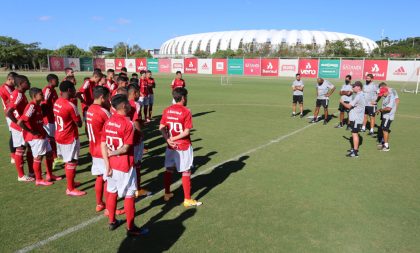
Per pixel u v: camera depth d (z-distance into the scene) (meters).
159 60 51.44
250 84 32.50
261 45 77.31
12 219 4.84
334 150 8.88
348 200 5.58
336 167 7.39
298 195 5.79
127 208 4.36
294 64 42.66
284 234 4.47
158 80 36.78
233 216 5.00
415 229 4.63
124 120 4.31
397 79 35.72
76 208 5.27
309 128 11.91
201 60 48.94
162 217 4.99
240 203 5.46
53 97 7.42
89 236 4.42
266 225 4.71
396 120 13.70
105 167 4.82
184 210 5.23
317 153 8.55
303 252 4.06
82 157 8.15
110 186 4.48
